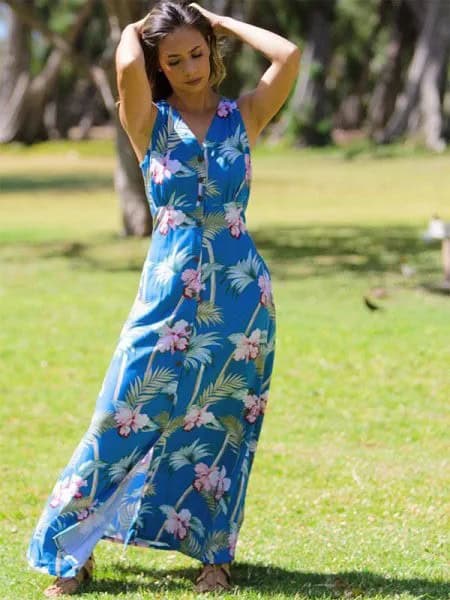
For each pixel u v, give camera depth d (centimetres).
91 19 5775
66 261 1694
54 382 950
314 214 2422
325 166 3934
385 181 3194
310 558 510
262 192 2970
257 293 461
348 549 523
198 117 464
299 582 473
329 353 1018
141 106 457
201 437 462
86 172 3866
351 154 4372
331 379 927
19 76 5434
